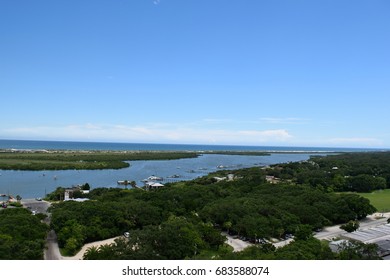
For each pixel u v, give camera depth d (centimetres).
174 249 6519
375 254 6912
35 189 17200
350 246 7038
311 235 8425
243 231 9181
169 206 10688
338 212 11156
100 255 5950
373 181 18200
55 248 7881
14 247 6262
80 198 13650
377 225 10919
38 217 9594
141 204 10138
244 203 10938
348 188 18112
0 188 17262
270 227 9144
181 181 19712
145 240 6500
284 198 12119
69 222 8350
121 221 9050
